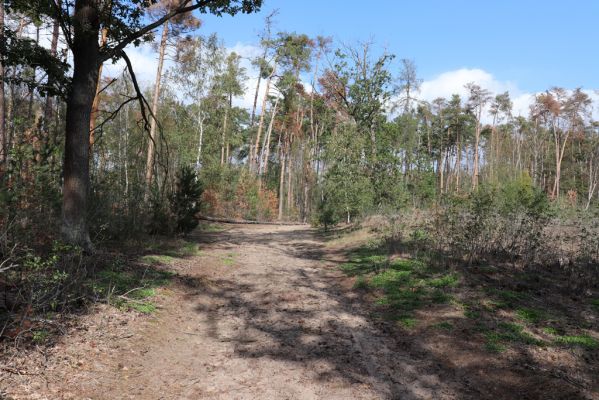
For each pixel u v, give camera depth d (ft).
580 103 176.14
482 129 195.31
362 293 28.19
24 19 42.93
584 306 22.39
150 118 74.38
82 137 29.35
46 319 16.84
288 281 32.73
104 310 20.07
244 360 17.51
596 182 162.81
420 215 46.93
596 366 15.76
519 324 20.08
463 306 22.84
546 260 30.53
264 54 124.77
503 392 14.53
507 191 38.65
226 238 63.72
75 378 13.79
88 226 30.86
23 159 28.55
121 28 33.81
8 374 13.05
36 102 47.42
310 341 19.92
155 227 46.03
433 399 14.35
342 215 68.59
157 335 19.03
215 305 25.49
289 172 172.24
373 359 17.79
